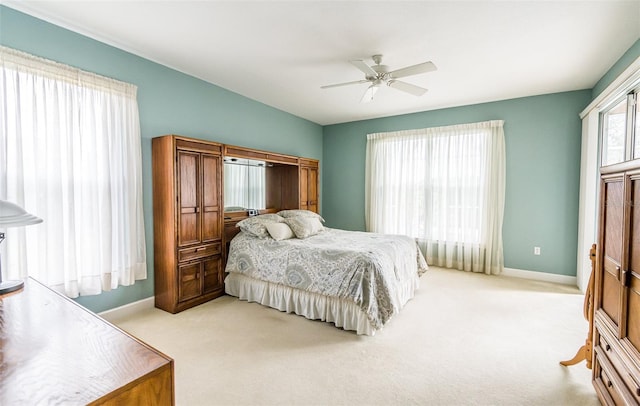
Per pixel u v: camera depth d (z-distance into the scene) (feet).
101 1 6.90
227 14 7.42
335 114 17.08
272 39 8.67
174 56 9.82
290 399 5.74
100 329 3.61
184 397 5.75
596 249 5.77
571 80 11.57
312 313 9.29
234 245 11.32
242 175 13.79
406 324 9.04
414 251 12.13
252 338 8.13
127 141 9.32
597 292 5.59
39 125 7.50
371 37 8.48
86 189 8.41
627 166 4.42
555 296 11.36
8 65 7.01
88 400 2.38
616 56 9.45
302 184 15.97
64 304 4.42
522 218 13.85
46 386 2.54
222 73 11.24
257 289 10.67
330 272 8.94
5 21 7.03
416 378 6.40
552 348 7.61
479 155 14.48
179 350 7.48
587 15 7.25
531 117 13.52
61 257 7.85
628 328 4.42
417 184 16.21
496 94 13.33
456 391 5.98
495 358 7.16
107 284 8.83
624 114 9.64
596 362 5.62
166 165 9.70
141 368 2.83
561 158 13.00
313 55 9.67
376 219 17.57
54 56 7.82
